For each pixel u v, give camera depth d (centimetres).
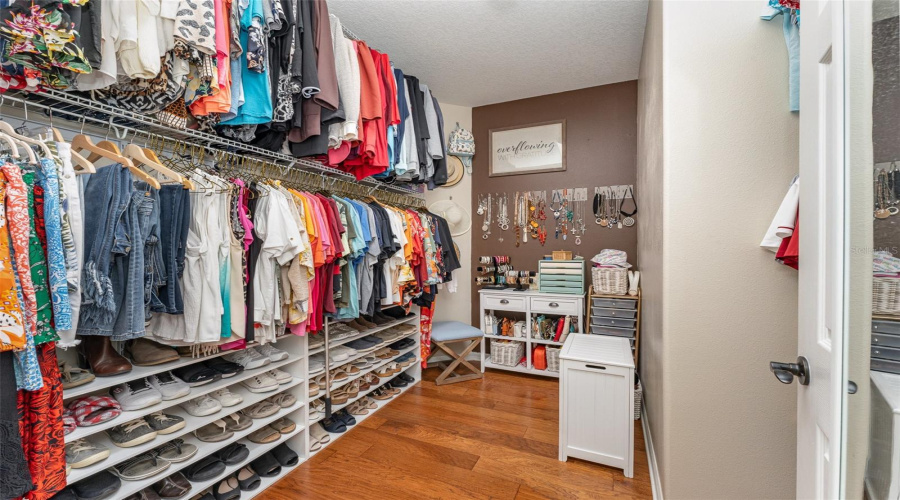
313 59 154
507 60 262
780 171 119
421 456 185
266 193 150
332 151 183
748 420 122
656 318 158
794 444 118
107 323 101
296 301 155
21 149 93
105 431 128
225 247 132
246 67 141
